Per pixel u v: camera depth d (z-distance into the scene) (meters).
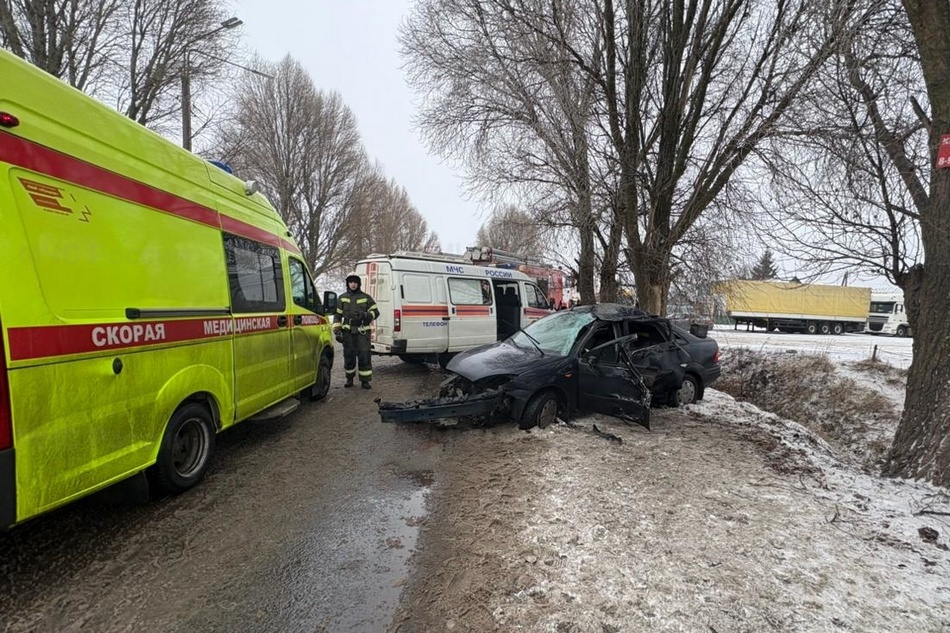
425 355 9.41
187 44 12.68
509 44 8.93
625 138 9.06
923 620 2.31
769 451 5.02
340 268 30.69
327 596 2.54
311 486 3.95
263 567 2.79
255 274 4.92
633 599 2.45
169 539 3.08
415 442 5.05
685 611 2.35
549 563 2.80
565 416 5.64
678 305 10.66
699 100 8.39
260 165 23.97
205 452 3.96
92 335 2.75
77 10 10.88
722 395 8.16
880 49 5.55
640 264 9.34
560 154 9.07
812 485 4.09
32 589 2.54
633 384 5.49
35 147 2.50
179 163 3.82
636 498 3.67
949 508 3.62
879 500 3.80
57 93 2.70
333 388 7.75
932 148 4.43
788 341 21.08
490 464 4.40
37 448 2.39
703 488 3.90
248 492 3.81
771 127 7.47
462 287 9.55
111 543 3.01
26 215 2.40
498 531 3.20
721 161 8.30
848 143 5.95
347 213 29.22
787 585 2.57
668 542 3.02
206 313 3.91
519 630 2.25
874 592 2.52
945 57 4.27
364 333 7.62
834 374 11.60
